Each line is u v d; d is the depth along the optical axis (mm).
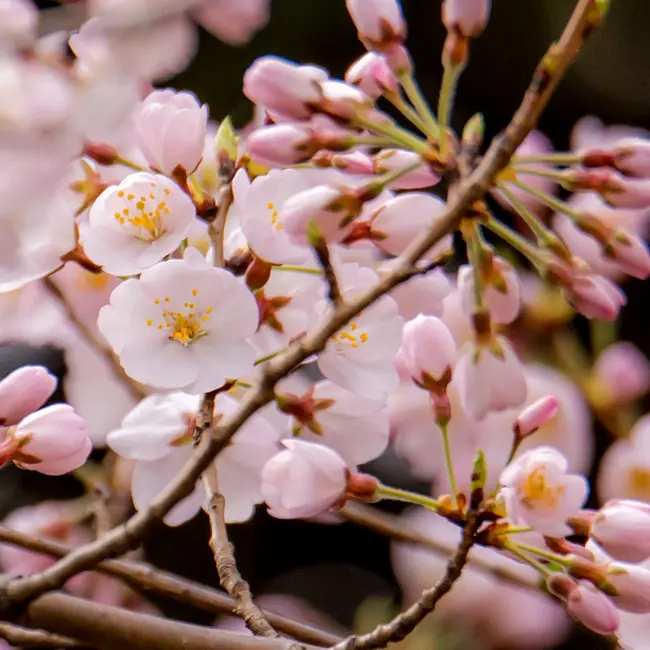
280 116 711
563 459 700
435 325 723
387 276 678
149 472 730
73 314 786
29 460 722
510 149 679
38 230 701
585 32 677
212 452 680
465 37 709
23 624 686
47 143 662
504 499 702
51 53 666
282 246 713
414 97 716
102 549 680
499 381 730
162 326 710
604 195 706
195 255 708
